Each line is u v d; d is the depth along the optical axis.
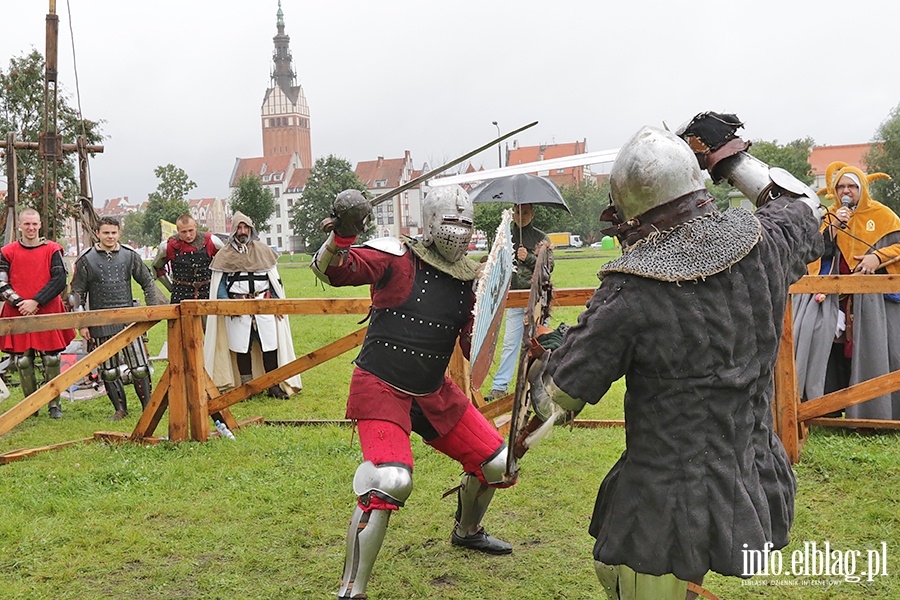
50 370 7.52
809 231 2.47
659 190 2.25
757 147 65.56
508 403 5.50
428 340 3.42
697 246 2.21
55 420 7.37
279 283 8.09
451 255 3.43
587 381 2.27
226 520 4.55
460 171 7.55
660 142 2.28
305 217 68.81
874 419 5.75
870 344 5.74
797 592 3.52
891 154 57.94
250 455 5.76
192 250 8.09
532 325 2.54
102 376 7.27
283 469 5.45
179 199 60.69
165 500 4.87
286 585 3.75
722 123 2.72
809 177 65.38
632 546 2.30
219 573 3.89
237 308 5.85
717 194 32.53
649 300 2.21
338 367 9.99
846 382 6.14
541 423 2.48
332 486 5.06
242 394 6.11
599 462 5.34
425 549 4.08
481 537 4.03
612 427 6.24
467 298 3.52
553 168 2.89
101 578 3.86
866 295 5.76
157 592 3.71
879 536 4.02
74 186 26.52
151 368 7.46
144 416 6.15
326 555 4.07
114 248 7.41
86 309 7.41
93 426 7.09
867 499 4.48
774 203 2.54
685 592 2.38
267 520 4.55
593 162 2.76
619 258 2.31
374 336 3.45
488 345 3.37
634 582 2.36
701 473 2.24
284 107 176.62
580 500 4.67
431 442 3.72
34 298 7.31
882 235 5.81
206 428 6.12
